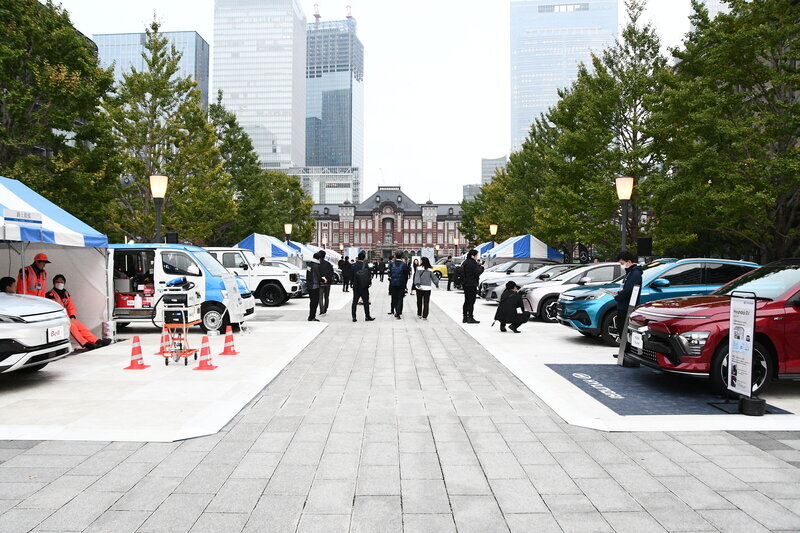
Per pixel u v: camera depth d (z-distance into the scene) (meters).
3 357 6.54
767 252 18.48
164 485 3.95
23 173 15.05
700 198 16.61
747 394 5.77
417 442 4.94
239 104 165.00
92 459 4.49
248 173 34.84
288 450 4.71
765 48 15.84
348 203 118.44
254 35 165.38
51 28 16.31
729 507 3.59
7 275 10.86
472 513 3.51
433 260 51.69
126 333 12.83
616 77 22.53
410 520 3.41
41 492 3.82
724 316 6.45
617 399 6.43
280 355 9.41
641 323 7.09
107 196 17.88
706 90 16.64
